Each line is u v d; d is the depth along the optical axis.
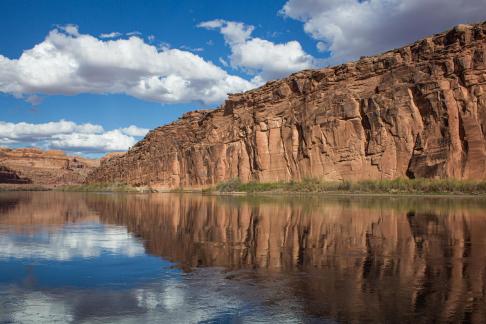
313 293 12.20
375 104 74.19
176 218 34.59
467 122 64.31
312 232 24.77
